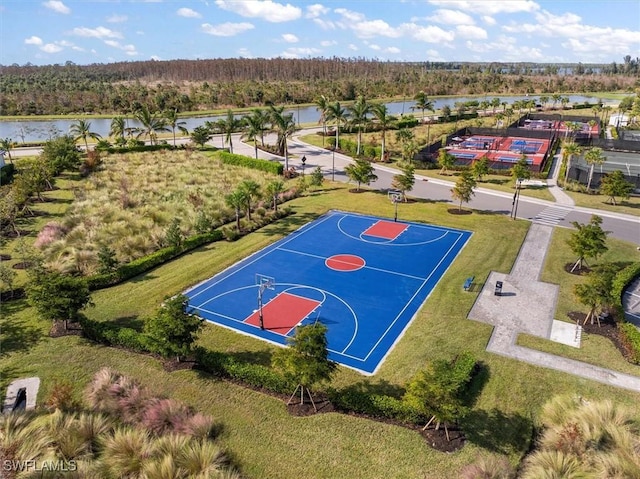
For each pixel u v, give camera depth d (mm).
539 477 14750
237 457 17500
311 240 41188
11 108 124688
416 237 41438
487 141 86312
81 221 42438
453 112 119562
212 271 34750
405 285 32344
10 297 30344
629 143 76125
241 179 60594
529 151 77938
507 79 198250
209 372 22844
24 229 42438
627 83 195750
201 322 23375
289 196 53875
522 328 26516
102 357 24188
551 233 41500
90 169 63625
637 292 30797
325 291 31672
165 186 55500
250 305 29906
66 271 33156
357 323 27578
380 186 58750
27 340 25719
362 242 40531
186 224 42969
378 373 22828
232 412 20031
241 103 142000
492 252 37562
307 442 18312
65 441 16109
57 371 23047
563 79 197375
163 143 85688
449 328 26578
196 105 136875
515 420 19375
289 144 87625
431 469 16922
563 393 21016
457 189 46938
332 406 20422
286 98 149125
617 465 14609
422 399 17906
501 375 22281
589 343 24953
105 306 29469
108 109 131875
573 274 33406
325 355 19688
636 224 43531
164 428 18438
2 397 21141
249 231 43438
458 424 19109
